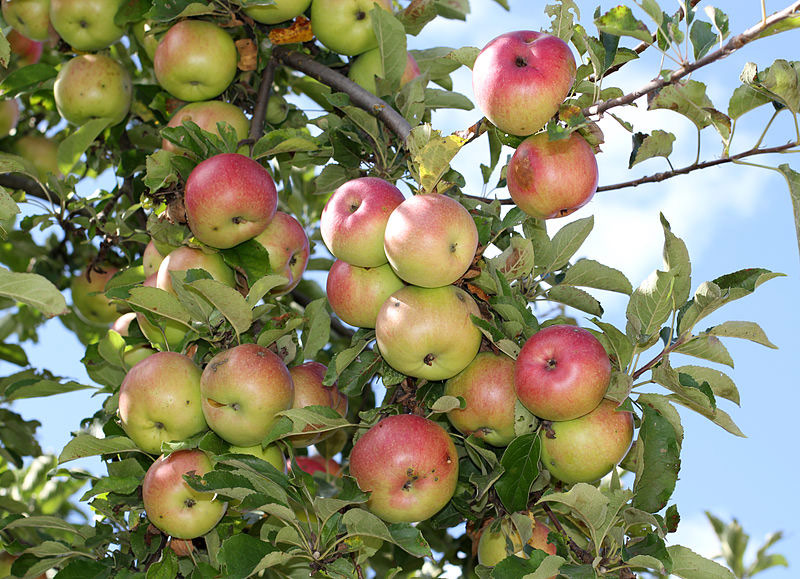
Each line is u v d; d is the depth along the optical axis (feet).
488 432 4.75
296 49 5.55
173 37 5.39
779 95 4.54
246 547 4.48
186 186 4.92
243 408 4.69
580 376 4.54
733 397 4.69
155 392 4.76
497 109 4.66
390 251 4.58
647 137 4.76
